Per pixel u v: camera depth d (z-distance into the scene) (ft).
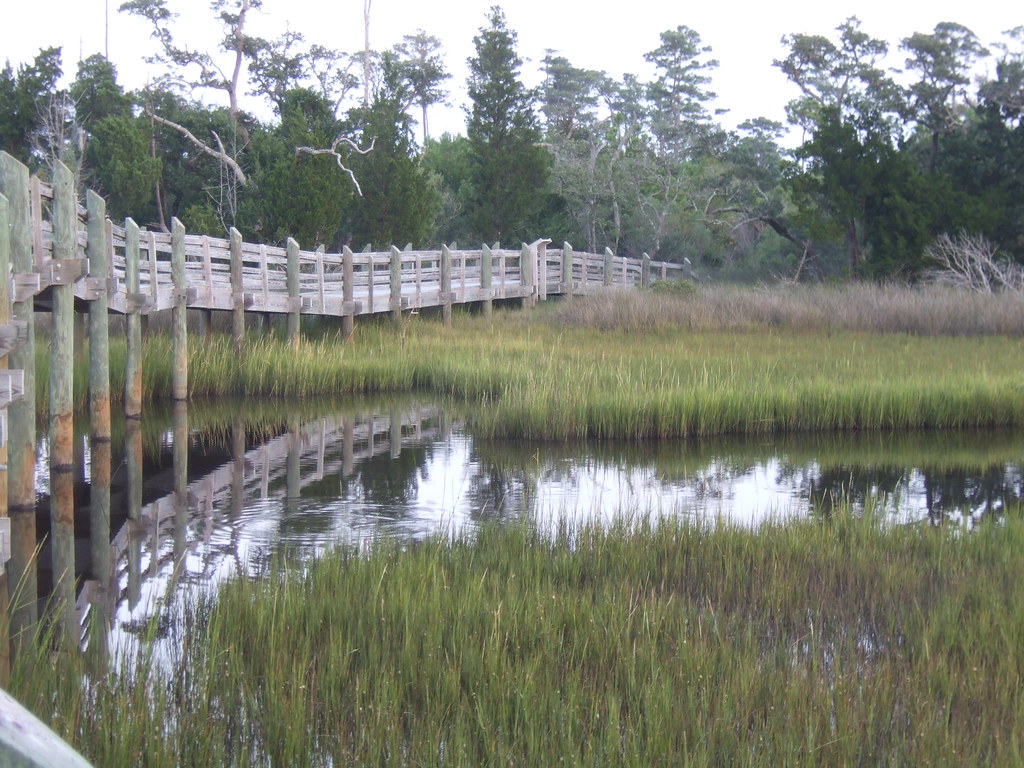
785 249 119.65
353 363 57.62
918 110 105.19
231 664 16.42
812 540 24.61
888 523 27.66
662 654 17.30
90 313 40.34
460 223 132.16
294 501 32.53
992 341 67.15
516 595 19.51
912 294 77.87
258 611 18.71
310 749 14.24
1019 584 20.76
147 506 32.17
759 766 13.51
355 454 40.34
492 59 122.72
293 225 93.50
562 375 50.19
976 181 98.17
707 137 145.48
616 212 128.36
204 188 108.68
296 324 61.67
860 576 22.11
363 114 117.29
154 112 114.21
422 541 25.85
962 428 46.11
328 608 19.04
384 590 20.21
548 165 125.29
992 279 90.22
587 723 14.94
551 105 174.60
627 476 36.45
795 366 53.93
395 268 70.85
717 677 16.44
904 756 14.07
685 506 31.73
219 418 48.19
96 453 40.16
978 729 14.80
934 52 102.27
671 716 14.75
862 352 59.88
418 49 181.57
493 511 30.96
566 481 35.58
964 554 23.59
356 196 106.63
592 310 77.20
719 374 50.39
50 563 26.32
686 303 78.07
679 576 22.36
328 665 16.61
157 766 13.29
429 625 18.11
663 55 175.11
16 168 28.19
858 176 95.96
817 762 13.93
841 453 40.75
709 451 41.04
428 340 66.39
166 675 17.17
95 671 16.81
